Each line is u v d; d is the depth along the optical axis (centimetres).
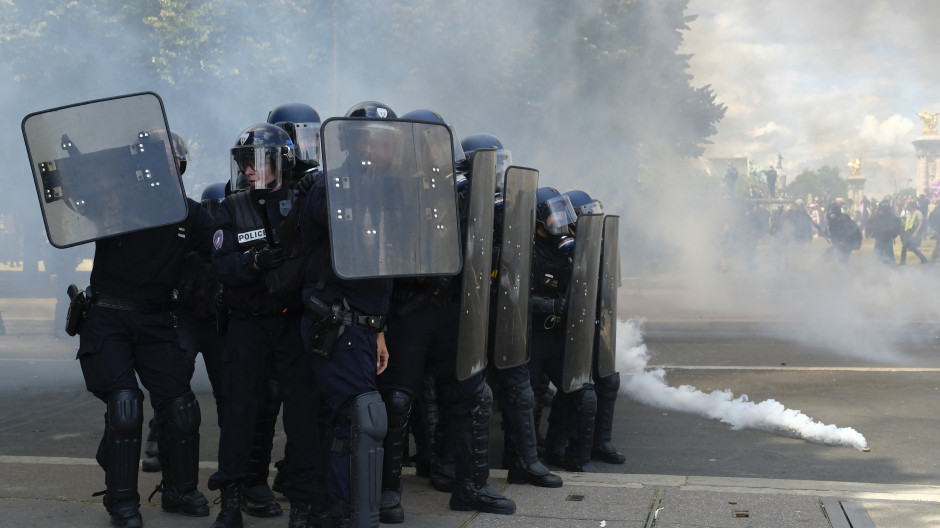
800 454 574
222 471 397
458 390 428
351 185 358
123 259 401
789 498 439
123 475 399
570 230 500
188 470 423
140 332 406
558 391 525
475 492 428
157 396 415
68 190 397
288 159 395
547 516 419
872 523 393
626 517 414
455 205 380
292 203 387
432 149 376
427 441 505
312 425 397
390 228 364
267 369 401
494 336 443
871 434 623
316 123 448
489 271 428
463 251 405
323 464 375
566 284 496
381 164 363
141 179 403
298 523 397
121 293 402
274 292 377
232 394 398
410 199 369
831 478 518
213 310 452
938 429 634
